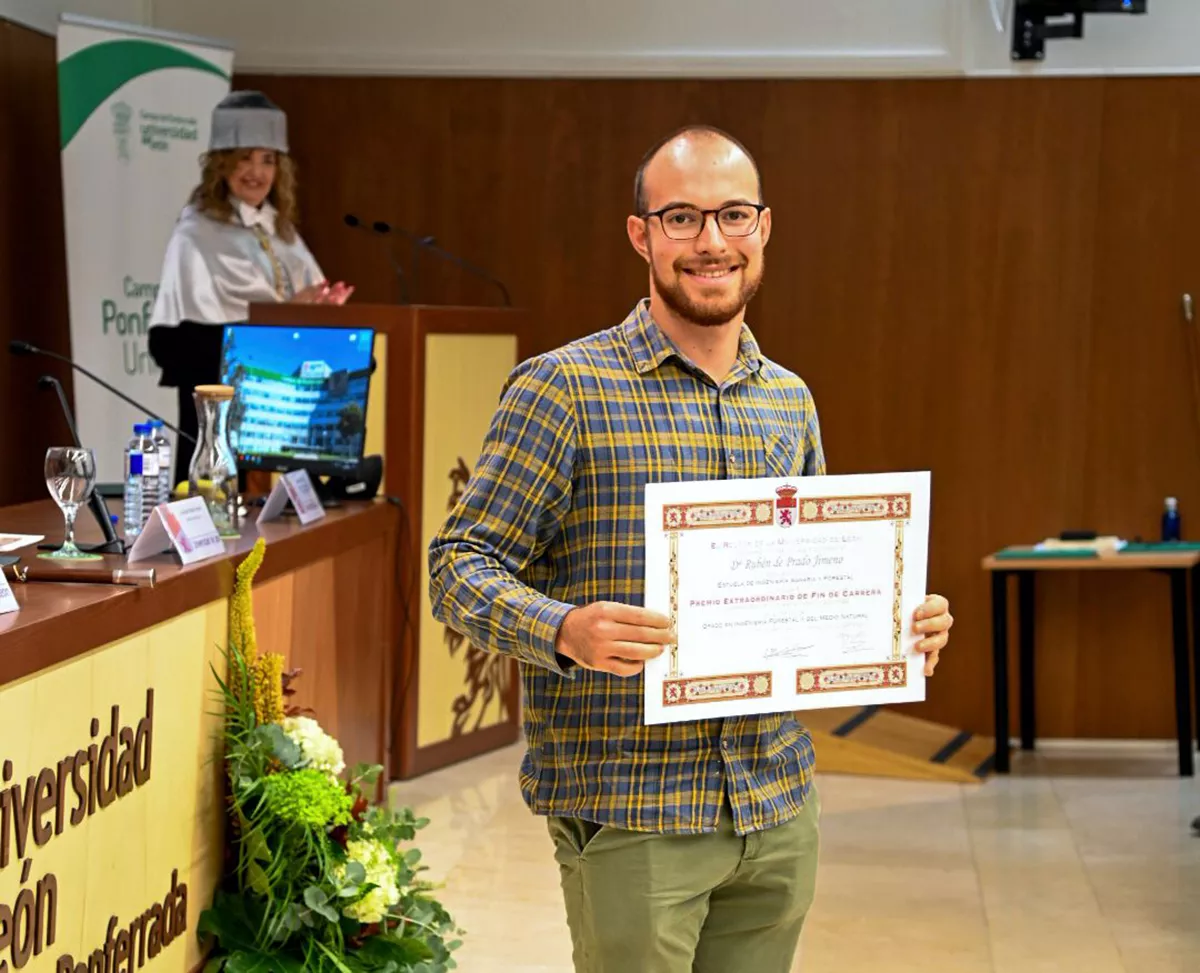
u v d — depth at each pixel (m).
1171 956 3.73
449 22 5.98
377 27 6.02
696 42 5.86
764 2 5.80
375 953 2.91
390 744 5.03
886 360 5.87
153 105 5.53
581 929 1.96
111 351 5.48
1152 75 5.62
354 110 6.07
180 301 5.17
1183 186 5.64
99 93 5.39
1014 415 5.81
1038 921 3.99
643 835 1.88
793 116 5.84
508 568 1.89
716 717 1.89
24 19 5.53
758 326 5.93
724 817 1.91
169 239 5.59
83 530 3.35
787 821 1.96
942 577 5.91
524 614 1.79
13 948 2.15
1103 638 5.83
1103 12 5.50
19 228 5.52
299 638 3.57
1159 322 5.70
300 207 6.12
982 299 5.79
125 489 3.20
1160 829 4.80
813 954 3.75
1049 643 5.86
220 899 2.88
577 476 1.91
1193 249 5.66
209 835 2.87
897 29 5.73
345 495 4.24
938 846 4.63
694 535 1.85
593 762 1.90
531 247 6.04
